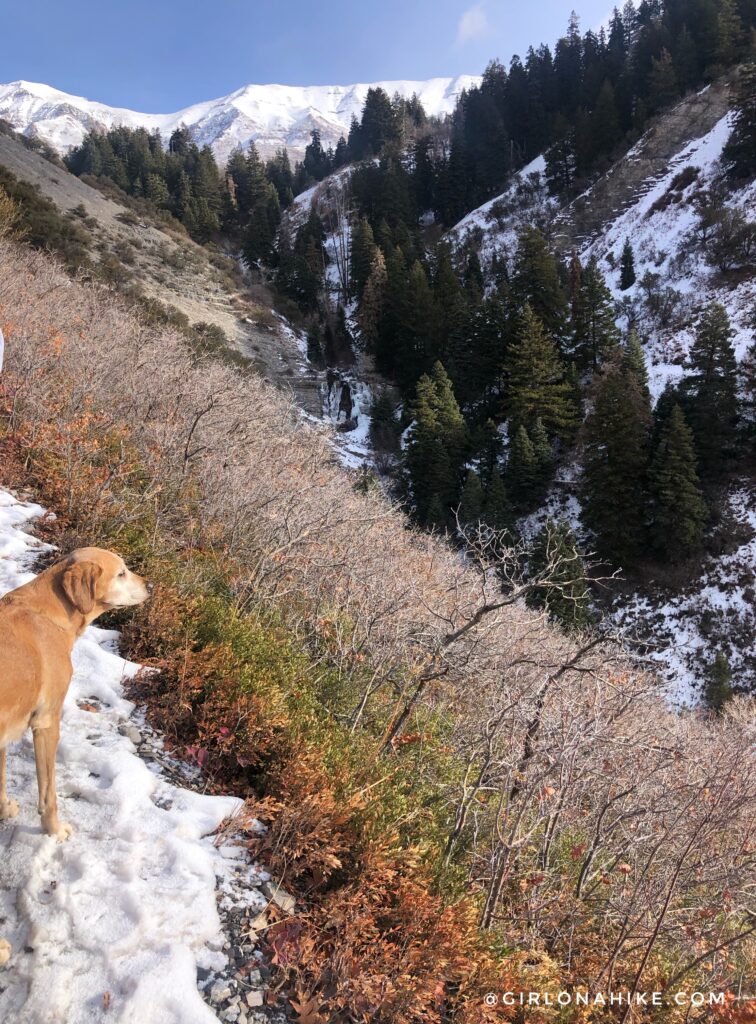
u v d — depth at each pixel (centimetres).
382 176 11212
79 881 270
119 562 339
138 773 340
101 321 1191
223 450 838
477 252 9075
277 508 786
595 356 5434
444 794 499
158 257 6050
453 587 682
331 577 724
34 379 783
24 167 6072
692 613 3516
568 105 11625
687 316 5788
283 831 324
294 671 523
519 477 4194
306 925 295
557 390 4625
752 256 5972
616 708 472
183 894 277
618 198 8394
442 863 386
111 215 6356
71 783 324
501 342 5341
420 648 607
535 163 10844
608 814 489
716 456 4112
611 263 7325
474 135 12975
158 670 433
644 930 430
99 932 252
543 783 418
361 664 639
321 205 12812
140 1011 228
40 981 229
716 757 571
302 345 6431
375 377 6556
